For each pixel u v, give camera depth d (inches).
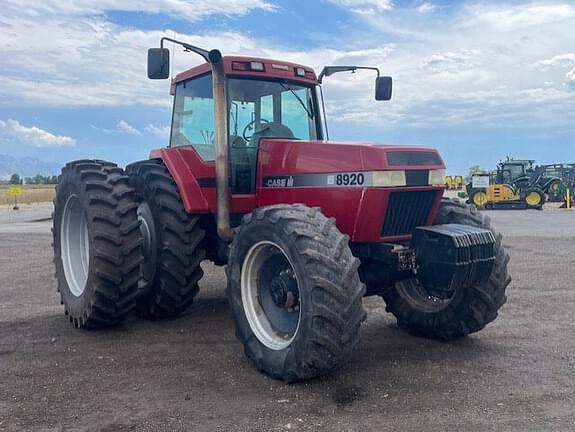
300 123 243.8
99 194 219.9
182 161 229.9
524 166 1197.1
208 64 232.8
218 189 207.8
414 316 217.3
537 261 405.1
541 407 151.1
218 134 206.8
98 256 214.5
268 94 235.5
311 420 143.3
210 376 176.2
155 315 239.0
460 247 171.9
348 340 158.1
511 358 192.9
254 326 182.2
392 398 157.5
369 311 261.6
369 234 184.2
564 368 182.7
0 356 196.2
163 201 226.8
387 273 193.9
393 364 186.5
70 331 228.7
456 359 191.9
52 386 167.6
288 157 206.7
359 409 150.1
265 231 173.2
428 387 165.8
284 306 174.6
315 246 159.3
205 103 238.4
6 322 244.4
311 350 157.8
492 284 194.9
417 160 188.2
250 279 185.9
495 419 143.4
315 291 156.3
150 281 234.8
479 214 202.4
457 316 201.8
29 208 1550.2
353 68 250.2
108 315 221.5
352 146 187.8
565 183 1196.5
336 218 189.8
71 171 237.5
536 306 269.9
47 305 280.1
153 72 225.9
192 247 226.8
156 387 167.0
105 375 177.2
